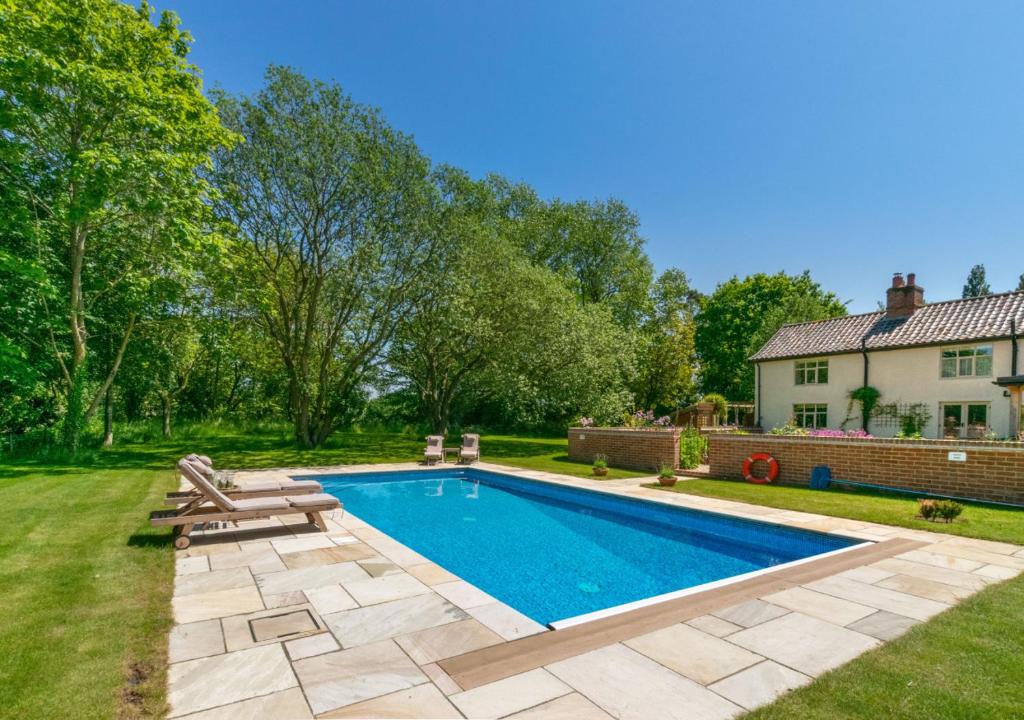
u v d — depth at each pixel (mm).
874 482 11250
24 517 7691
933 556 6348
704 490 11656
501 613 4438
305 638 3891
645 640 3881
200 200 15977
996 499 9570
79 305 16438
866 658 3547
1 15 12539
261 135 18797
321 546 6656
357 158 20203
